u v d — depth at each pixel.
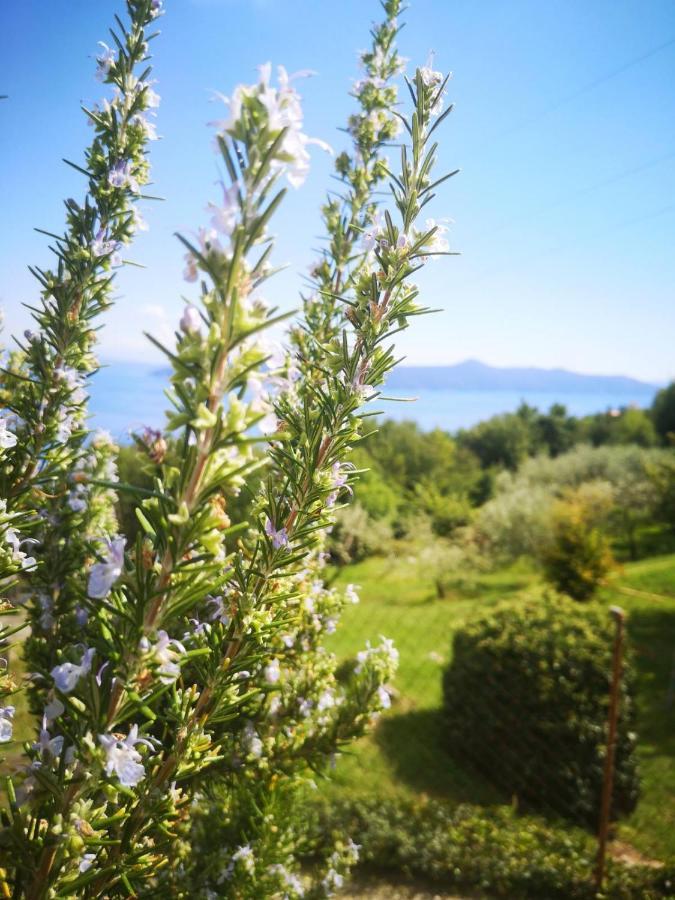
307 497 1.15
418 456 31.16
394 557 15.75
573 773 5.84
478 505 31.86
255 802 1.95
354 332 1.19
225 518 0.77
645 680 9.38
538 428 43.53
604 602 13.98
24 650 1.57
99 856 1.04
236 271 0.68
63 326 1.41
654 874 4.71
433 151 1.17
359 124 1.93
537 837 5.19
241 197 0.69
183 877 1.75
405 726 7.27
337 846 2.69
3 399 1.65
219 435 0.73
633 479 22.38
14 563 1.15
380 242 1.18
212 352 0.71
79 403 1.43
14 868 0.98
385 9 1.95
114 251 1.44
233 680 1.13
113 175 1.40
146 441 0.80
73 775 0.88
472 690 6.58
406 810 5.39
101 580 0.80
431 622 11.08
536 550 17.30
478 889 4.78
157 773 1.07
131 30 1.45
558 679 6.05
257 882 1.85
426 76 1.17
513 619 6.93
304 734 1.76
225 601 1.24
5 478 1.37
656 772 6.63
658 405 36.41
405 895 4.67
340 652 9.04
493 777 6.36
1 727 1.03
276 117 0.69
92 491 1.60
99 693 0.85
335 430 1.15
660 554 20.56
